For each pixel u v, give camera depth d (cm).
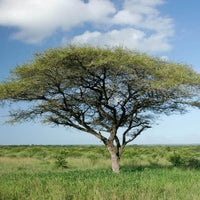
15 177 1007
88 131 1366
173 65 1233
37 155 2828
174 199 612
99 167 1739
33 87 1204
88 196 611
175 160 1664
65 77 1193
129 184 748
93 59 1144
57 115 1435
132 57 1147
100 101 1362
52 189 682
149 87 1177
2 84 1155
